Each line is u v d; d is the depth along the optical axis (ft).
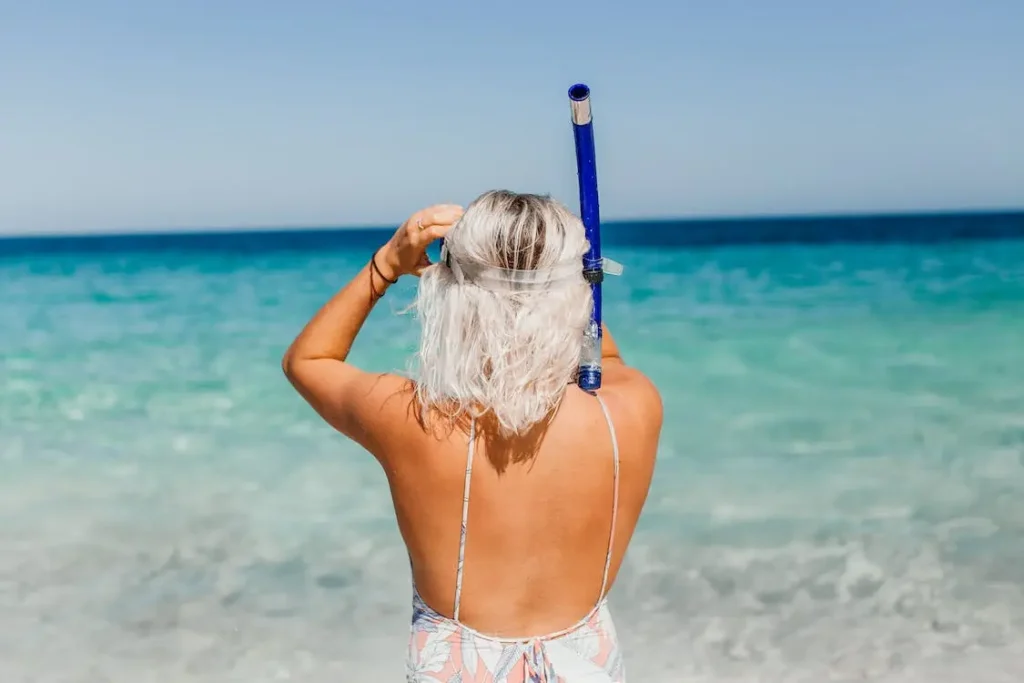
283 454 23.67
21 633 14.57
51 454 23.95
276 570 16.84
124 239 243.40
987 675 13.07
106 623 14.92
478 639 5.15
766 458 22.66
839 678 13.14
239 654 14.05
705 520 18.67
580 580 5.17
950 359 34.99
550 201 4.76
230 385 32.45
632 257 109.60
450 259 4.75
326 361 5.20
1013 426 25.03
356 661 13.91
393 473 5.05
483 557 5.03
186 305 60.08
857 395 29.09
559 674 5.14
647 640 14.20
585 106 4.81
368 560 17.26
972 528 17.94
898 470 21.49
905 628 14.38
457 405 4.86
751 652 13.84
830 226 219.82
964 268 83.30
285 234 302.45
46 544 17.94
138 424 26.91
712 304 54.54
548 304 4.58
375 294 5.16
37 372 35.55
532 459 4.92
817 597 15.39
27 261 120.78
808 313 49.26
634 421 5.13
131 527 18.78
